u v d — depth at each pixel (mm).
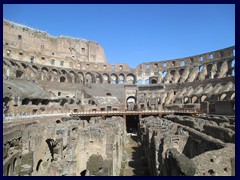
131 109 70562
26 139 20031
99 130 20422
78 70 96062
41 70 82000
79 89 82688
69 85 81875
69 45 108875
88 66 101312
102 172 14383
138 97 85375
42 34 100312
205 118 39625
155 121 35469
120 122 35594
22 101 52719
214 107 55000
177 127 25172
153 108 71750
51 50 103188
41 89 66750
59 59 93500
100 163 14523
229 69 78625
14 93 48312
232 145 12820
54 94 70750
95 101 72438
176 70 97812
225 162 10992
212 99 63188
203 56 89812
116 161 21547
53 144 22641
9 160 17062
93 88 87438
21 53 81312
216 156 11133
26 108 48844
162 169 15961
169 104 73875
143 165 25969
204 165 10883
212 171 10836
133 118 64375
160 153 17953
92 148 19828
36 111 51500
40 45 98938
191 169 10656
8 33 86562
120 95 87812
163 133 20844
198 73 89312
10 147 20359
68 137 21547
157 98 82375
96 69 102500
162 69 102188
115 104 71062
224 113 49750
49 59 90312
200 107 61125
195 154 17062
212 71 81812
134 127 64125
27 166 16016
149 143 23703
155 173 18766
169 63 101188
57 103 65188
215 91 64938
